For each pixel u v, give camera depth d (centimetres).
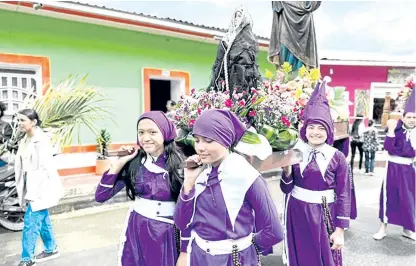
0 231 484
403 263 382
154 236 228
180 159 231
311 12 491
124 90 787
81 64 719
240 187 178
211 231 182
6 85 636
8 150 460
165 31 816
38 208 362
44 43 668
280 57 509
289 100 283
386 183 452
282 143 250
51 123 469
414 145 425
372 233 477
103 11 682
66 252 411
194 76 917
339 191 286
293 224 300
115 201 621
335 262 296
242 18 293
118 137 781
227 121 179
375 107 1484
